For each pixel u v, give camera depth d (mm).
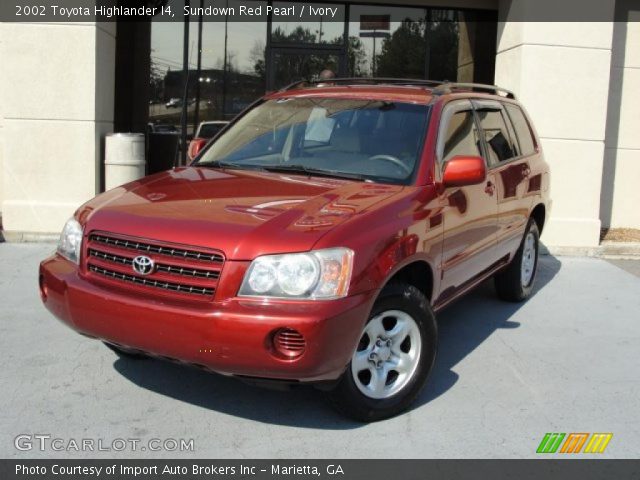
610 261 8797
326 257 3629
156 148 11086
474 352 5426
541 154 6902
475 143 5414
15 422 4023
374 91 5320
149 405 4285
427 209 4367
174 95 10984
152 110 11023
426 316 4234
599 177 8945
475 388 4734
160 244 3764
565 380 4941
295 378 3604
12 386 4480
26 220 8438
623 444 4031
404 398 4199
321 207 4016
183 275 3709
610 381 4953
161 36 10852
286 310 3535
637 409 4504
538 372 5070
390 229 3986
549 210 7047
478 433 4086
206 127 11039
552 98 8734
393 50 10969
